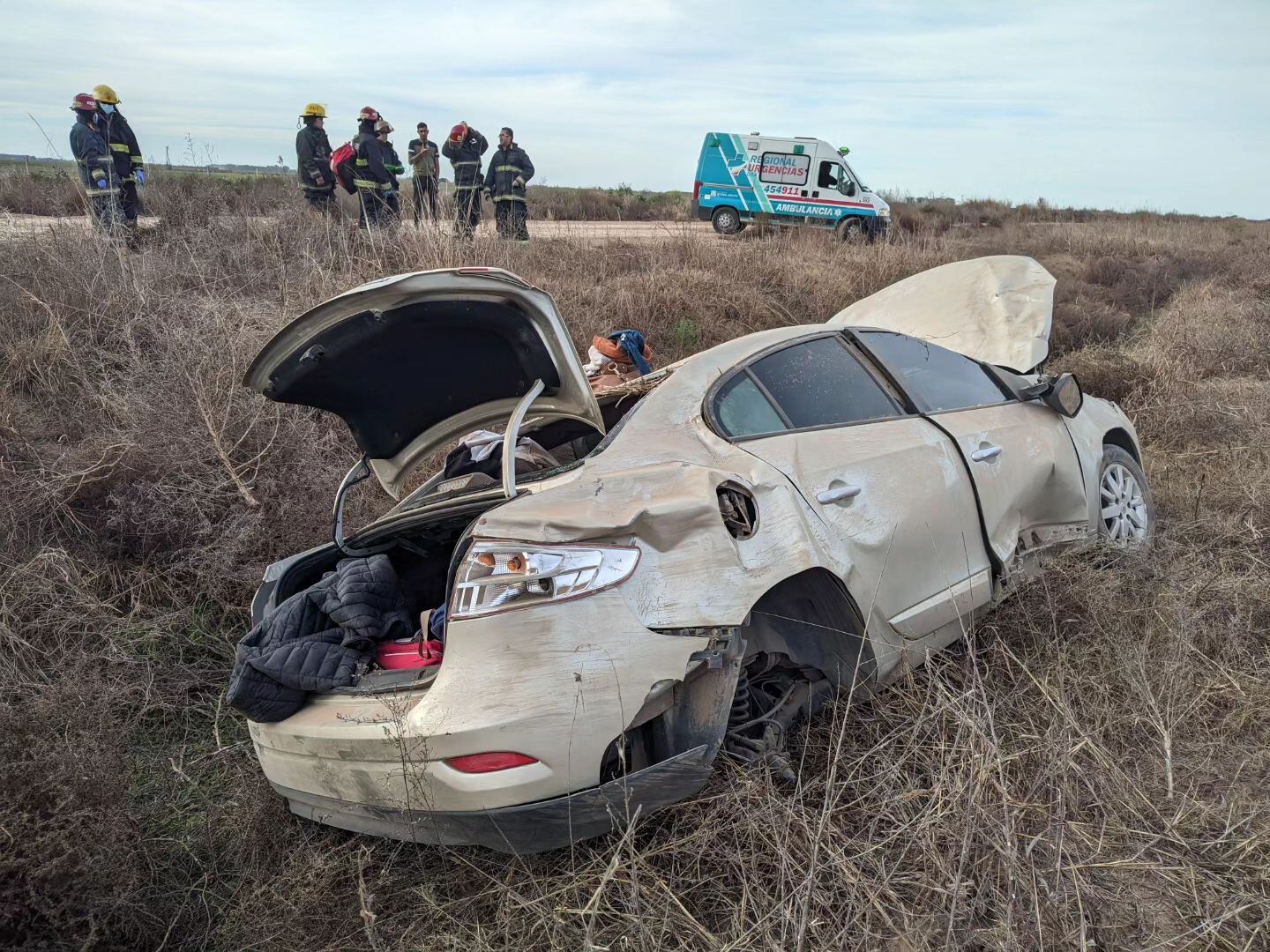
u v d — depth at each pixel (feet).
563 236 37.58
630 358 14.75
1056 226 75.46
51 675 12.03
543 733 7.70
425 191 31.09
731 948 7.26
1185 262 49.32
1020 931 7.20
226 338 17.72
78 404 17.78
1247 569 13.07
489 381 11.05
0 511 14.44
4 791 8.55
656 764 8.11
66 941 8.05
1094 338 29.76
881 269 33.88
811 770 9.78
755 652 9.61
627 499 8.68
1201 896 7.68
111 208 26.53
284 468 16.21
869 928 7.48
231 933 8.82
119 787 9.68
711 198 70.23
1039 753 9.23
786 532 9.16
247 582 14.25
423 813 8.04
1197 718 10.09
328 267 24.14
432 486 12.25
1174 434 19.63
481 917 8.52
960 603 10.96
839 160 65.87
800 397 10.74
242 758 11.37
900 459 10.70
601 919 8.07
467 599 7.95
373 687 8.70
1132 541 14.02
